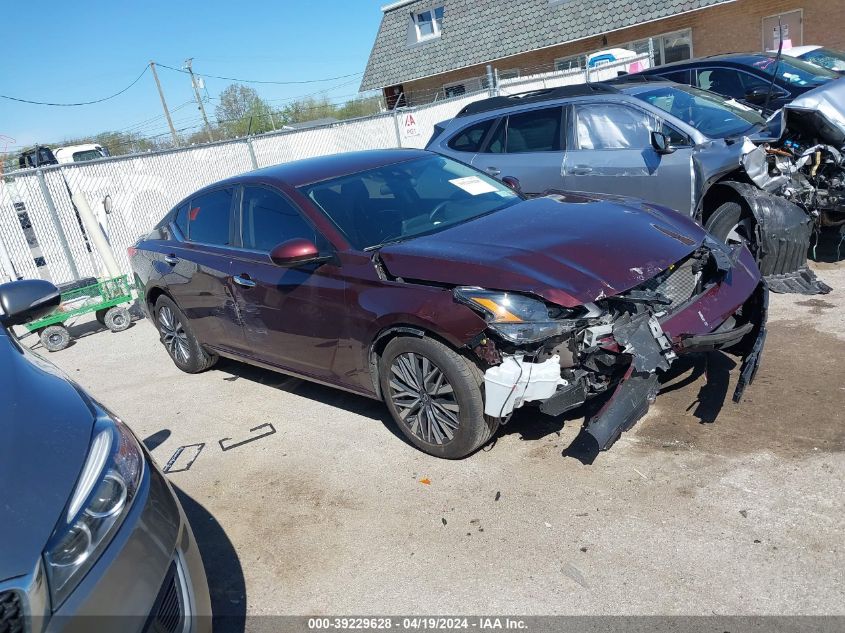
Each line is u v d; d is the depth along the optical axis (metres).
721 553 2.85
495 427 3.72
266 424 4.82
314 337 4.32
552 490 3.46
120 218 10.38
